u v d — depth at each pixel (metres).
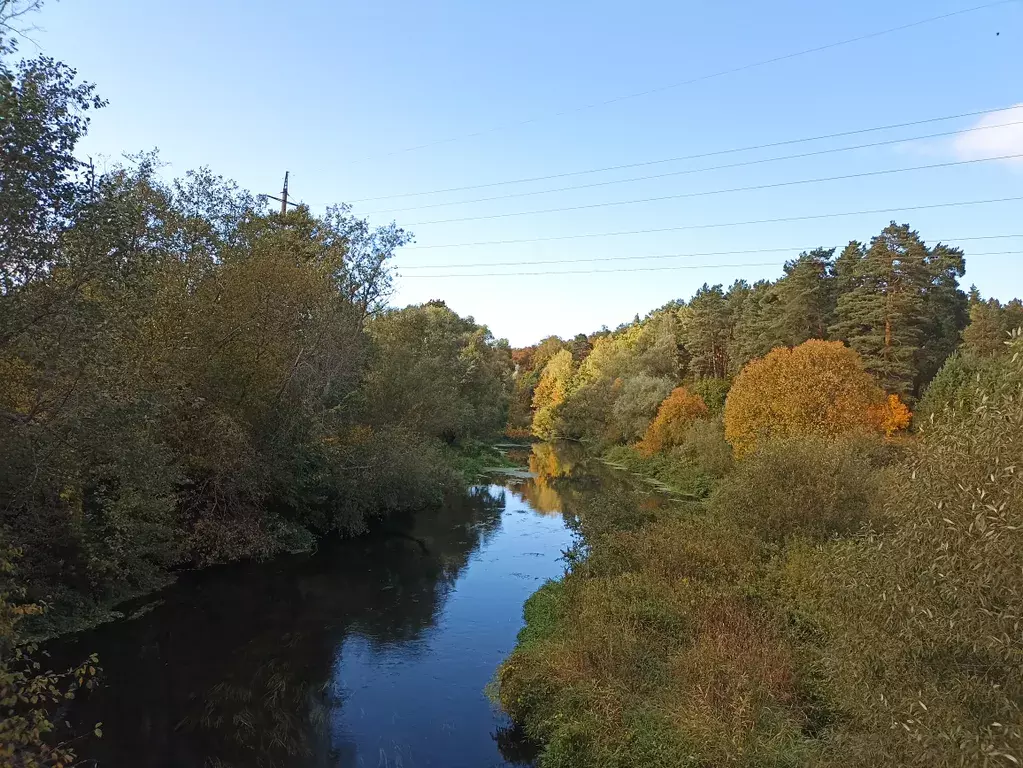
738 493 18.25
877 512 15.25
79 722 10.96
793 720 9.34
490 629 16.16
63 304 10.48
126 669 13.11
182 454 19.80
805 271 48.03
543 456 62.72
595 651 11.60
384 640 15.37
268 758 10.30
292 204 31.06
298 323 23.06
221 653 14.30
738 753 8.33
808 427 28.59
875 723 6.56
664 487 40.97
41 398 11.38
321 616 16.89
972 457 5.90
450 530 27.81
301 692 12.61
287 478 23.39
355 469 26.69
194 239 20.83
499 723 11.45
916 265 42.03
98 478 15.27
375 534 26.69
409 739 10.94
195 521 20.91
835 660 8.31
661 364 63.81
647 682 10.79
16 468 11.80
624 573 15.16
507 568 22.00
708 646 11.02
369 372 32.81
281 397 22.86
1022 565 5.21
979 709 5.90
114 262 11.28
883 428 30.80
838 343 32.25
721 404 51.94
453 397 44.06
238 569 20.70
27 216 9.91
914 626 6.32
